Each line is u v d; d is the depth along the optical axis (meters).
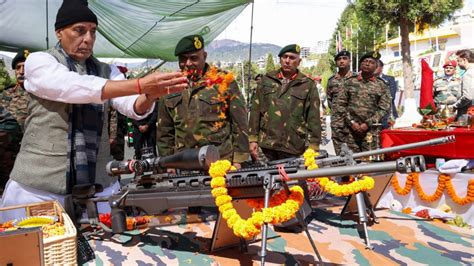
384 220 4.00
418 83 28.38
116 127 5.73
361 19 25.05
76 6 2.62
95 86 2.40
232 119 4.11
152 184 2.93
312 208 4.31
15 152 5.76
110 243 3.16
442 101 7.88
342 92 6.57
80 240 3.08
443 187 4.56
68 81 2.44
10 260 2.26
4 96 5.80
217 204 2.62
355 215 4.04
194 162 2.64
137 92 2.37
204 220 3.82
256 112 5.33
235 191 2.69
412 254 3.08
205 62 4.15
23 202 2.82
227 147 4.08
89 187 2.80
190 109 4.07
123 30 8.94
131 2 7.76
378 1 23.19
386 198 5.30
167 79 2.32
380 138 6.27
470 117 4.97
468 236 3.54
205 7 8.12
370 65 6.28
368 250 3.16
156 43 9.75
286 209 2.52
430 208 4.62
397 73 33.06
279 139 5.11
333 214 4.10
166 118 4.30
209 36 9.50
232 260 2.92
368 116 6.28
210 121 4.04
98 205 3.33
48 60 2.54
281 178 2.48
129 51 10.24
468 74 6.49
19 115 5.71
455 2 22.84
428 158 5.14
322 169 2.37
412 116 7.43
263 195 2.62
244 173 2.60
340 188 3.33
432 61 27.00
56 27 2.66
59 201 2.91
